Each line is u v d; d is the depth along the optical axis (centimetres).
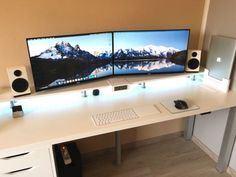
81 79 170
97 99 169
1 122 140
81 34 157
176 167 211
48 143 123
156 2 190
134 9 185
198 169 208
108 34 169
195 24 211
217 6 189
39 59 147
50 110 154
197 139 241
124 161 218
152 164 214
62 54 154
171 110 154
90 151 221
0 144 119
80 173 175
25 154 123
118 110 153
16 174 126
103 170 207
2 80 167
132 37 175
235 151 194
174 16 201
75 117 145
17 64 167
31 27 161
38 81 152
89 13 173
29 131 130
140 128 232
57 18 166
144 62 185
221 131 206
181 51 187
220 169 203
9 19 154
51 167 132
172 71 193
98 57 171
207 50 207
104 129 134
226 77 178
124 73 186
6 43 158
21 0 152
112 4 177
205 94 178
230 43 169
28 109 155
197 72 197
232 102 165
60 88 164
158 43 181
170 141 248
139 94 178
